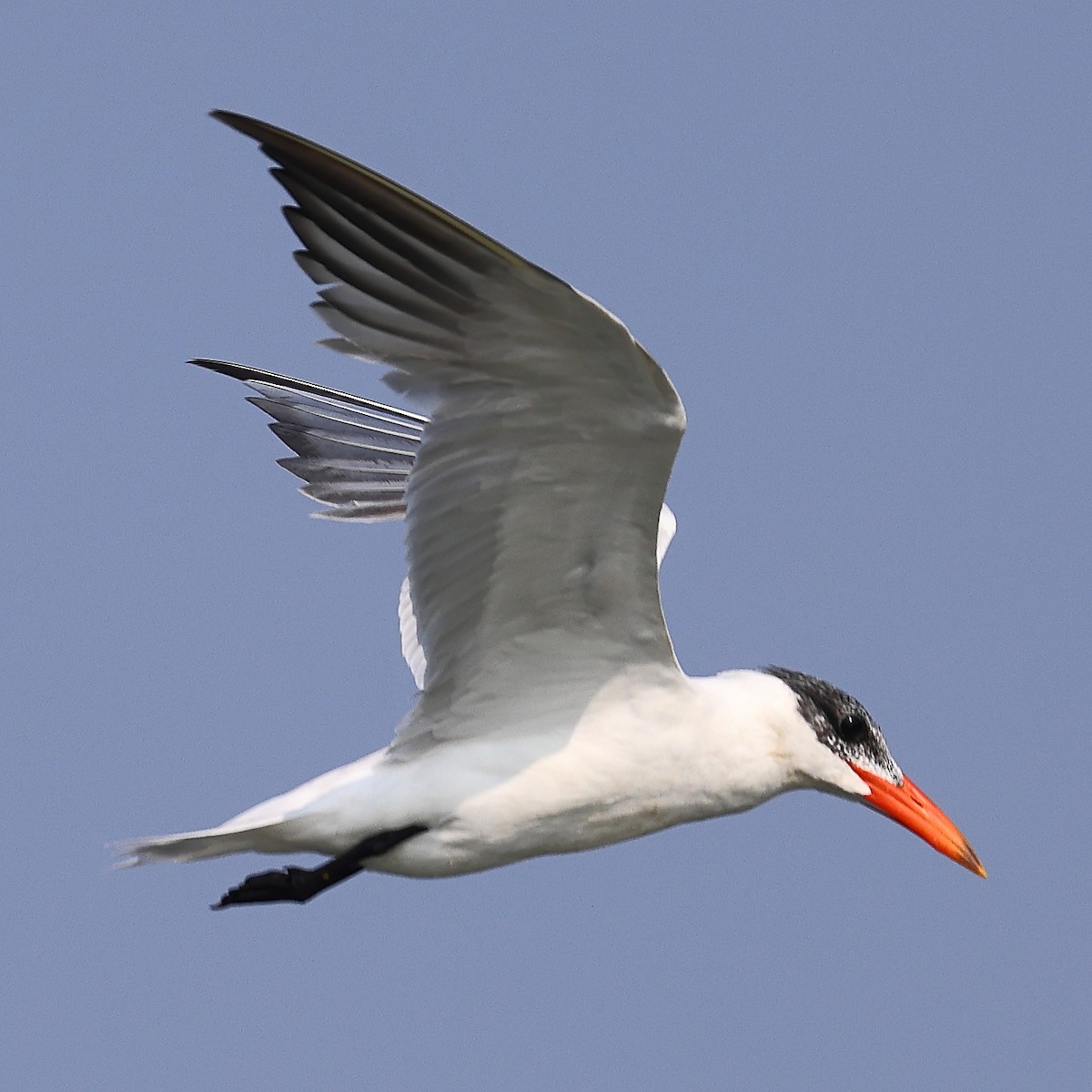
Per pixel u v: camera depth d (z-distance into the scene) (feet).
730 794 42.60
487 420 36.32
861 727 45.32
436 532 38.06
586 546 38.40
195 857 40.42
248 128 32.68
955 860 45.50
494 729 41.16
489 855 41.19
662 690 41.29
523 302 34.01
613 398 35.29
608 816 41.55
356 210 33.78
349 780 41.16
